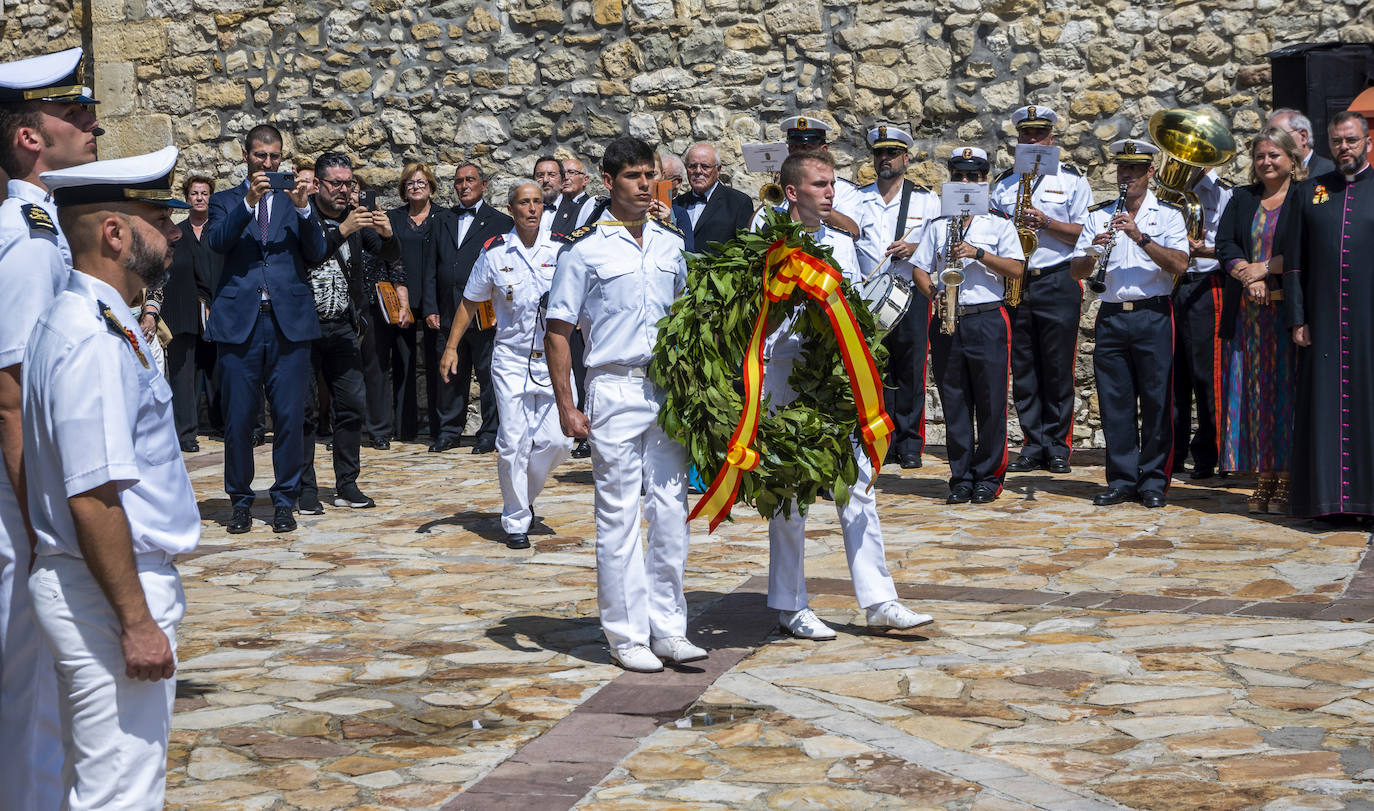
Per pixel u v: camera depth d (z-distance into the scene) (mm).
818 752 3939
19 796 3113
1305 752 3832
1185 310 8516
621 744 4039
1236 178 9789
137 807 2814
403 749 4043
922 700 4387
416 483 9133
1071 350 8945
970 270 7879
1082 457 9727
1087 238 7914
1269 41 9680
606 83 10938
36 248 3129
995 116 10203
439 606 5801
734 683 4629
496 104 11188
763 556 6660
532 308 6699
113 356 2732
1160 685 4477
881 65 10375
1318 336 6891
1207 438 8633
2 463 3072
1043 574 6164
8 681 3119
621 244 4762
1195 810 3443
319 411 11227
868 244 9102
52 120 3395
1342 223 6809
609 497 4770
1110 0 9945
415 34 11328
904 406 9398
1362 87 9188
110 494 2693
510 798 3633
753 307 4762
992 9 10148
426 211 10750
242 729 4230
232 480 7484
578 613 5645
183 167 11914
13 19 12562
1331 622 5215
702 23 10695
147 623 2746
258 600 5949
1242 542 6746
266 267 7363
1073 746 3938
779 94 10602
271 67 11641
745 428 4688
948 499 8047
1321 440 6898
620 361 4727
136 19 11922
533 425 6793
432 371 10750
